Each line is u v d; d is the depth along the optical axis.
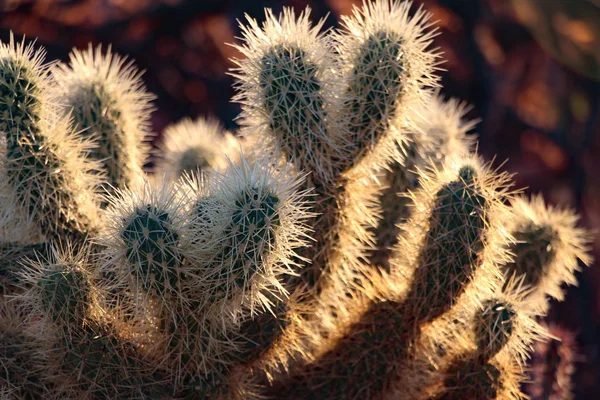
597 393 1.83
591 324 1.95
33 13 2.11
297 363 1.04
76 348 0.94
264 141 1.00
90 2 2.15
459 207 0.98
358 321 1.03
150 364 0.96
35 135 0.98
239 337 0.98
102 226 1.00
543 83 2.63
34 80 0.98
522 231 1.10
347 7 2.15
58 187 0.99
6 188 0.98
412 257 1.02
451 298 1.00
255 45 0.99
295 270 1.01
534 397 1.12
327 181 1.01
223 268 0.93
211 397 0.98
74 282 0.94
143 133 1.13
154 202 0.92
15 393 0.96
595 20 2.10
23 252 1.00
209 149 1.17
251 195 0.92
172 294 0.94
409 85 1.02
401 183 1.10
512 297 1.03
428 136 1.11
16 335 0.98
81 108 1.07
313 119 0.99
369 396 1.02
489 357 1.03
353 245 1.05
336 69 1.01
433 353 1.04
